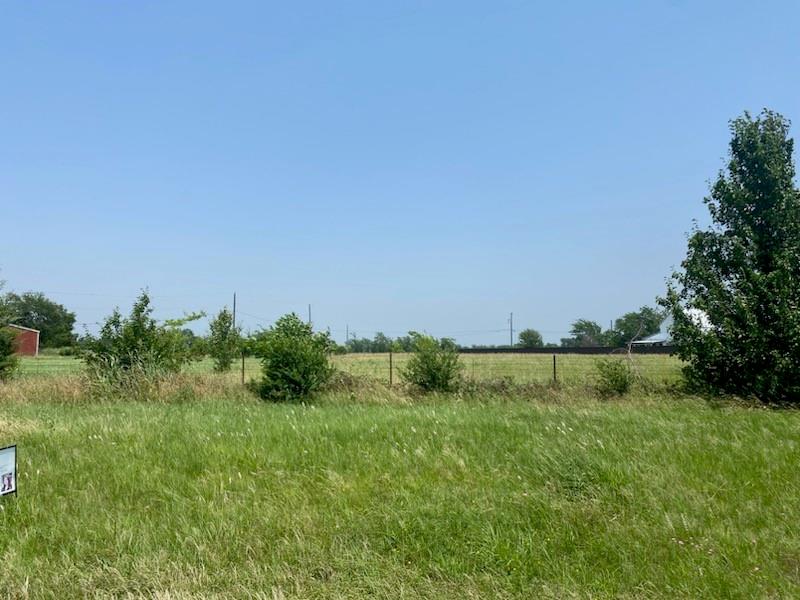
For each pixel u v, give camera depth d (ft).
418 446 25.35
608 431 28.89
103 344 55.52
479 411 38.34
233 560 14.73
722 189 50.60
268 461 23.44
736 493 19.29
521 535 15.72
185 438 27.84
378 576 13.69
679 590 13.01
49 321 284.82
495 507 17.75
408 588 13.19
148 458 24.12
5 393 50.26
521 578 13.62
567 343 254.88
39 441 27.78
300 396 48.93
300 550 15.07
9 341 63.16
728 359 48.03
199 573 13.85
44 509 18.19
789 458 23.45
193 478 21.65
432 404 45.21
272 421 32.81
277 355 49.96
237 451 24.93
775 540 15.65
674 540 15.58
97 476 21.66
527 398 48.78
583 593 12.91
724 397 46.91
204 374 58.70
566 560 14.56
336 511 17.88
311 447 25.49
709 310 48.96
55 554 15.26
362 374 59.26
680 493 18.99
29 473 21.88
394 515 17.03
